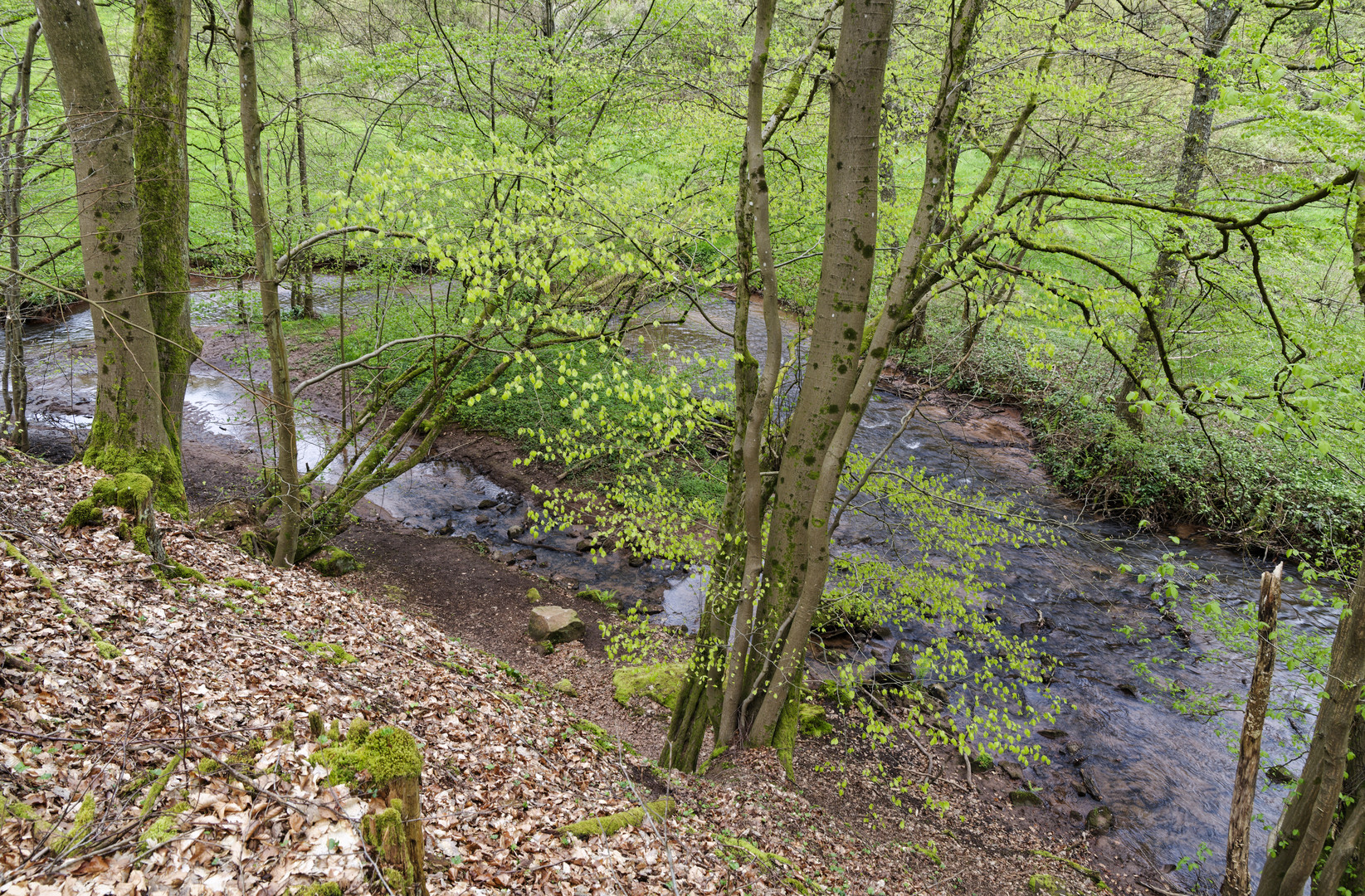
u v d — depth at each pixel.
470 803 4.91
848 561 10.31
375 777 3.34
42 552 5.91
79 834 3.15
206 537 8.95
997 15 9.20
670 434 7.50
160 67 9.52
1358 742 6.70
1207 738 10.52
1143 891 8.16
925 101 9.18
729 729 8.23
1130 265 10.09
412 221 6.55
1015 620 12.96
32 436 15.50
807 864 6.51
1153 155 12.97
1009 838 8.77
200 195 17.86
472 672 7.84
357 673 6.20
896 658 11.75
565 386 18.08
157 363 9.49
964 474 17.64
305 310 22.34
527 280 7.12
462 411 18.70
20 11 11.76
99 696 4.25
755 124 6.74
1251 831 9.09
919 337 22.77
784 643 8.11
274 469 12.23
